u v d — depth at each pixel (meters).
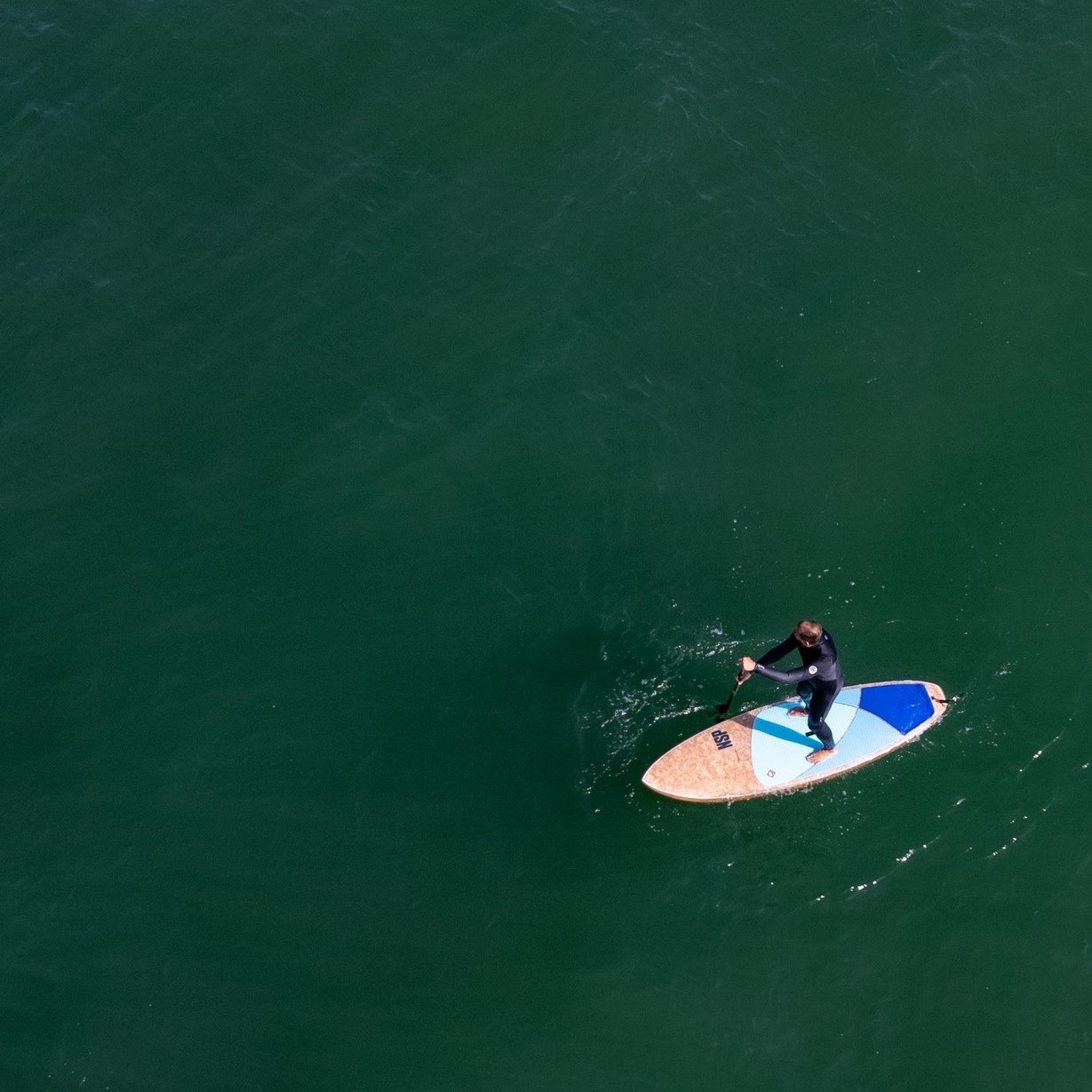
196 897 20.73
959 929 19.94
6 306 27.62
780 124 29.25
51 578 24.23
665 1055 19.22
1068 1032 19.11
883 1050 19.11
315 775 21.88
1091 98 29.16
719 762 21.14
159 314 27.41
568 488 24.72
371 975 19.98
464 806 21.38
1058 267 26.88
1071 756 21.20
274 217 28.59
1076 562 23.16
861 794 21.09
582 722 22.03
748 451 24.97
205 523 24.73
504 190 28.72
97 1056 19.44
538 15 31.17
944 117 29.05
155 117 30.17
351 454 25.39
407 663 22.94
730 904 20.31
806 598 23.11
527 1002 19.67
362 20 31.31
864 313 26.53
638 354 26.31
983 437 24.83
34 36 31.58
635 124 29.38
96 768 22.17
